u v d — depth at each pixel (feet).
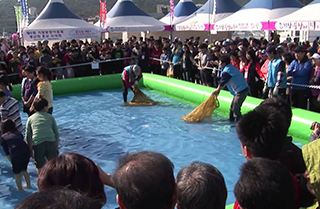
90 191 6.91
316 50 38.34
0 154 23.29
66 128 28.40
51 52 48.96
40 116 17.29
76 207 4.12
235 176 19.11
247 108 29.07
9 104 19.30
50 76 21.91
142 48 49.62
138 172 5.59
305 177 8.00
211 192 6.32
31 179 19.15
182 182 6.52
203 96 35.14
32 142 17.28
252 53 32.45
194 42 55.31
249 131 8.52
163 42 51.60
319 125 17.53
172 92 39.96
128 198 5.57
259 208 5.76
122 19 57.36
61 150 23.48
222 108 32.07
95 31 52.24
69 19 51.93
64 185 6.76
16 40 72.23
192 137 25.40
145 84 45.16
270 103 10.69
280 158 8.95
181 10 70.90
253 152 8.44
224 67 27.61
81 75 47.70
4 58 41.55
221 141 24.39
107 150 23.41
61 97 40.93
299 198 7.91
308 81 27.81
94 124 29.37
